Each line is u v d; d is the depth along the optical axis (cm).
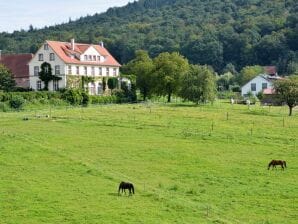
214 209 4456
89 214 4219
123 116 10331
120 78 16462
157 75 15175
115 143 7531
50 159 6372
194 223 4044
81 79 15850
